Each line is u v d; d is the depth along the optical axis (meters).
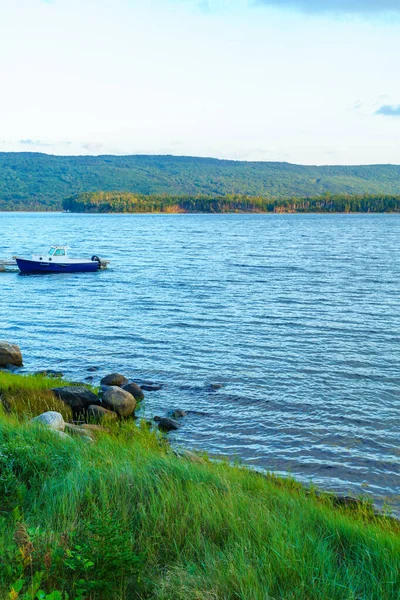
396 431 12.66
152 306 30.02
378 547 5.33
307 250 70.12
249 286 37.34
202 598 4.31
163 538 5.29
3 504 5.95
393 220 192.00
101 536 4.70
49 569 4.48
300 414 13.81
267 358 19.28
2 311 29.05
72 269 46.34
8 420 9.88
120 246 77.38
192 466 7.54
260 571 4.71
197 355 19.75
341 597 4.48
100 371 17.88
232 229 129.00
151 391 15.76
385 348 20.59
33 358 19.62
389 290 35.09
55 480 6.43
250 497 6.72
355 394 15.40
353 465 10.79
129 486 6.32
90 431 11.04
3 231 118.31
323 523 5.99
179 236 101.88
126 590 4.48
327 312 27.78
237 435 12.43
